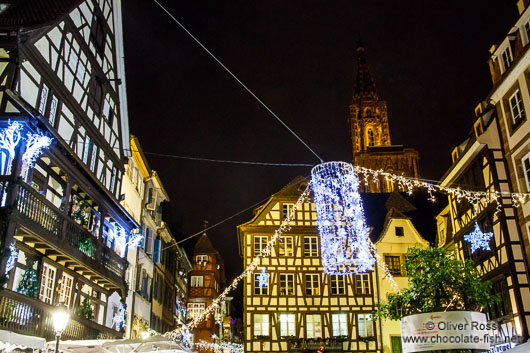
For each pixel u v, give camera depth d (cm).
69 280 1681
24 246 1412
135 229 2414
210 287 5175
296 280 3141
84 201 1778
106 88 1994
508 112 2120
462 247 2503
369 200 3662
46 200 1398
